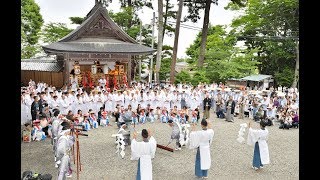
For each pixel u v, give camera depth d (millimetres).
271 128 18125
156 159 11609
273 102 21703
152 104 20250
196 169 9656
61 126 9852
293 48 36094
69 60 25219
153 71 37062
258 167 10508
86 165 10672
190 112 18984
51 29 37781
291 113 18234
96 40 27734
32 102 15711
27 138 13305
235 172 10336
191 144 9500
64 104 17172
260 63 38156
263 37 35406
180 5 31938
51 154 11633
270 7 34781
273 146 13898
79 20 38312
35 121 13812
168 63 38469
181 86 24359
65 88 22938
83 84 25531
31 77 29703
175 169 10523
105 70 26703
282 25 36094
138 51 27297
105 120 17156
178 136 12617
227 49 35281
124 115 15555
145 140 8562
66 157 8094
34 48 37406
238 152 12688
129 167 10586
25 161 10789
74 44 26250
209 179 9664
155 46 40375
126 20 39875
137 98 19922
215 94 23844
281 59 38312
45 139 13805
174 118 17078
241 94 23297
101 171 10125
